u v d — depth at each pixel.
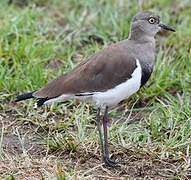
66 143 14.63
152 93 16.92
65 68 17.67
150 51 14.48
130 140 15.02
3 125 15.59
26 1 21.55
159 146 14.70
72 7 21.38
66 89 13.98
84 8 21.03
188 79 17.39
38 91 14.12
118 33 19.67
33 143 15.09
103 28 19.89
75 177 13.16
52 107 16.31
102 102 14.16
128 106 16.70
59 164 13.85
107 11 20.50
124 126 15.54
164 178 13.65
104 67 14.06
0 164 13.85
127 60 14.09
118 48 14.31
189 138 14.93
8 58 17.73
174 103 16.28
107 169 13.93
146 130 15.34
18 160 14.03
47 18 20.36
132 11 20.61
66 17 20.77
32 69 17.25
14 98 16.75
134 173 13.84
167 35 20.08
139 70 14.12
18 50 17.92
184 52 18.30
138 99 16.77
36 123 15.84
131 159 14.34
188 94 16.86
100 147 14.64
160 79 17.19
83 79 14.02
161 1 21.58
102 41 19.61
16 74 17.25
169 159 14.30
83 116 15.88
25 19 19.67
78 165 14.08
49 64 18.28
